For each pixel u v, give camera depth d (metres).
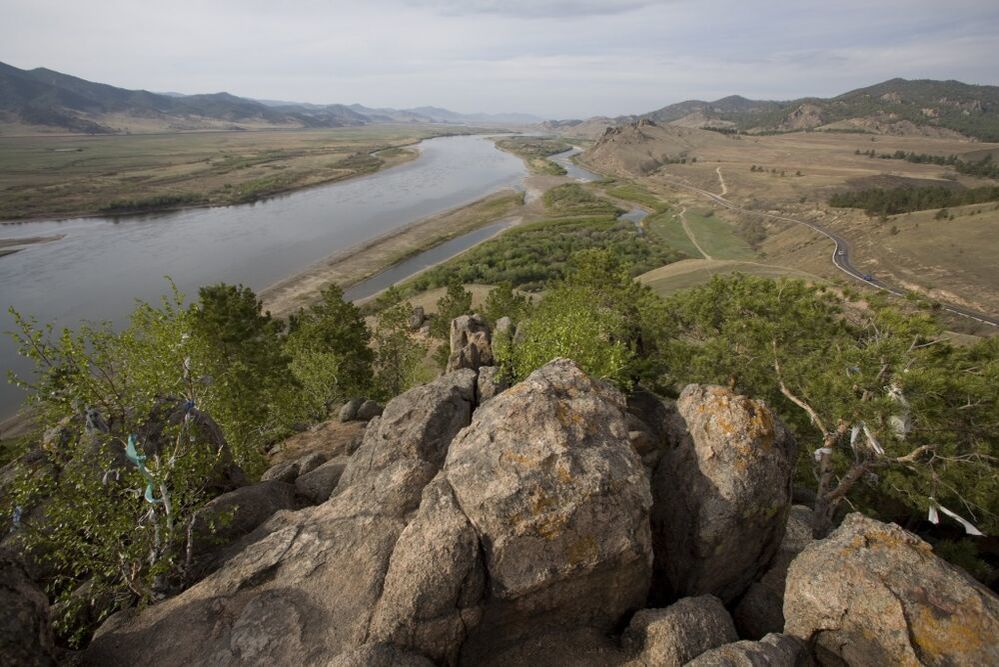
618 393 19.14
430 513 15.10
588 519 14.58
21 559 15.07
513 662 14.44
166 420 20.28
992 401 20.61
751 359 29.53
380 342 62.38
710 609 14.97
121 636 15.38
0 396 69.12
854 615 13.11
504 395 18.25
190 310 25.42
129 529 16.72
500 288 76.25
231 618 15.25
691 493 16.84
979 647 11.94
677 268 132.50
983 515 24.70
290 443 37.53
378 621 13.98
